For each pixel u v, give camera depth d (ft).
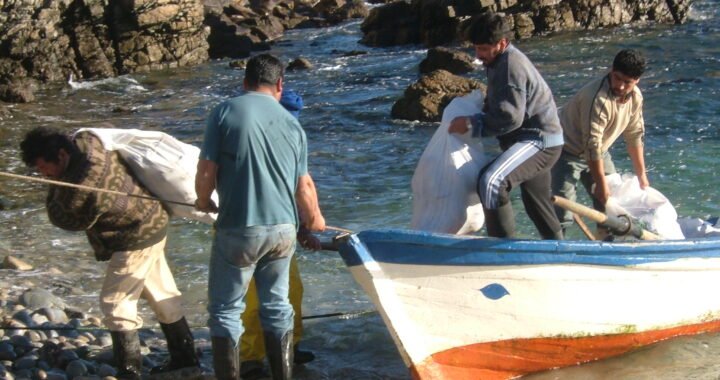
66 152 19.21
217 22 92.53
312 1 113.39
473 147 21.36
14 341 22.50
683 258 22.11
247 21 100.53
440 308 20.18
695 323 23.44
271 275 19.44
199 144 55.26
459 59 72.95
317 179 42.63
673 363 22.33
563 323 21.38
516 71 20.21
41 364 21.45
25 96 69.72
